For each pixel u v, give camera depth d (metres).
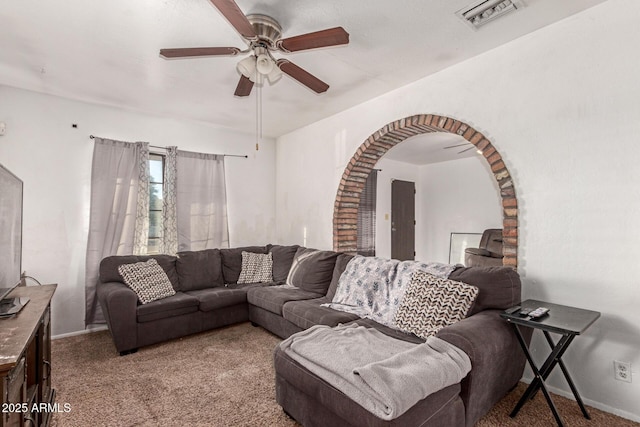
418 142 4.94
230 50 1.97
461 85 2.63
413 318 2.19
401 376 1.37
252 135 4.78
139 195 3.70
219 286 3.81
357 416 1.35
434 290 2.19
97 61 2.58
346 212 3.88
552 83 2.16
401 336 2.14
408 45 2.38
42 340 1.78
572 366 2.07
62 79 2.92
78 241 3.41
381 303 2.57
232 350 2.85
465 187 6.13
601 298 1.96
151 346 2.96
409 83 3.02
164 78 2.91
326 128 4.03
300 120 4.14
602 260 1.96
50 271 3.26
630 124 1.87
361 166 3.73
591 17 2.00
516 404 2.00
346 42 1.81
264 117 4.02
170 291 3.30
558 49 2.13
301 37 1.78
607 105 1.95
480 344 1.66
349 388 1.42
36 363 1.73
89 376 2.39
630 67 1.87
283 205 4.83
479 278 2.20
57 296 3.29
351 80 2.96
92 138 3.49
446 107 2.74
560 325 1.63
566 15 2.07
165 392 2.17
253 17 1.94
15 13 1.96
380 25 2.12
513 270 2.18
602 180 1.96
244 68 2.10
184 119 4.09
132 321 2.80
